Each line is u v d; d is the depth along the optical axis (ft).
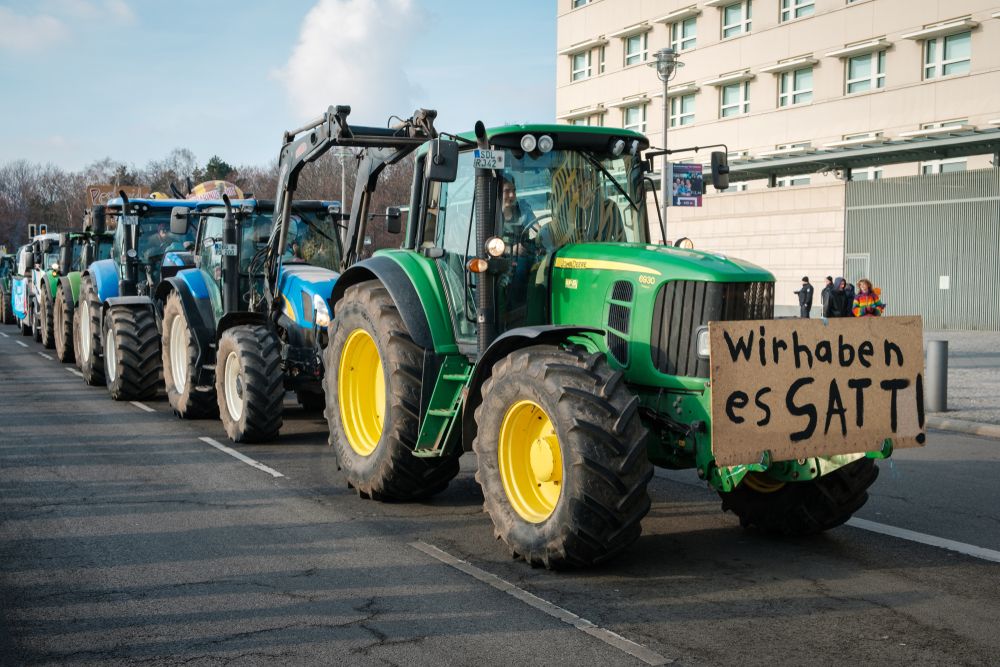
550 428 18.24
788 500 20.24
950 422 37.50
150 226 44.32
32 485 25.45
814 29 118.73
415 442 22.57
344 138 27.63
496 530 18.80
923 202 92.43
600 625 15.12
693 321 18.19
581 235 21.58
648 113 146.82
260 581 17.38
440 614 15.62
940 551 19.65
